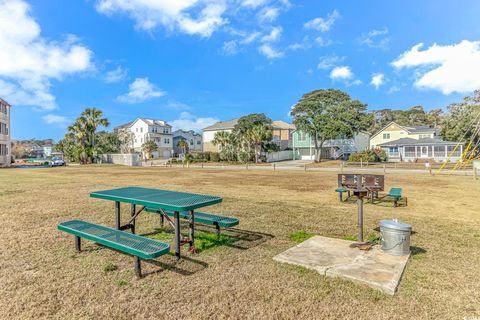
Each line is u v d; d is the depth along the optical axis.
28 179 16.83
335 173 21.84
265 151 45.47
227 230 5.56
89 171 25.62
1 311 2.72
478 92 42.91
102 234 3.85
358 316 2.65
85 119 44.97
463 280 3.38
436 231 5.50
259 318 2.63
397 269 3.56
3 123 36.41
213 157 46.41
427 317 2.64
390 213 7.17
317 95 39.50
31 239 4.96
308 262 3.80
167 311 2.73
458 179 16.14
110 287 3.20
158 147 65.12
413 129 48.25
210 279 3.40
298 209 7.61
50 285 3.25
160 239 5.05
